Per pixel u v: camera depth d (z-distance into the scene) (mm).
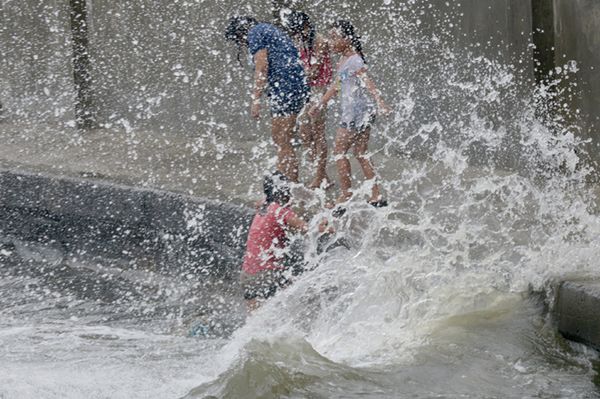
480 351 28000
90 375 26984
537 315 29641
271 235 34469
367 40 53969
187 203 45031
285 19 47656
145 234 46938
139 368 27672
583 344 27891
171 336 33812
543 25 46219
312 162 46312
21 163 55219
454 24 50375
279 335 28562
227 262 43250
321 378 26188
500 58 47938
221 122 60500
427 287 31797
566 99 45188
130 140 60688
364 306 31578
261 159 53594
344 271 33938
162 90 63469
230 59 59844
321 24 54219
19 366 28172
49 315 38812
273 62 43281
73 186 49688
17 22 69438
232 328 36375
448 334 29109
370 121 41656
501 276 31688
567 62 44969
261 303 34562
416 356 27906
